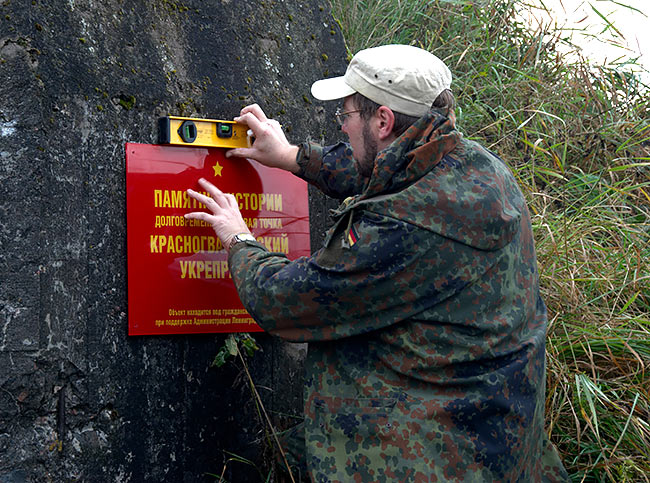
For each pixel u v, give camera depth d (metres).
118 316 1.71
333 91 1.66
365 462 1.46
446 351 1.48
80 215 1.65
